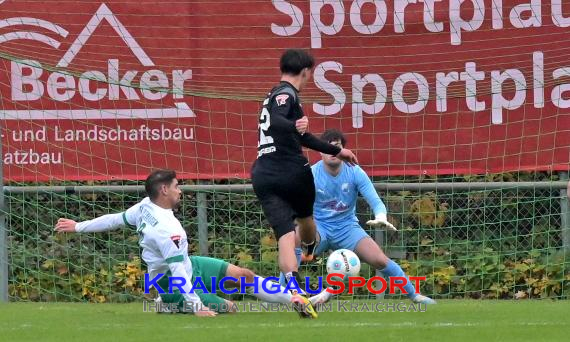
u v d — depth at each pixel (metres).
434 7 37.66
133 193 38.81
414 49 37.81
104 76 38.22
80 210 39.56
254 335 22.97
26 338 23.47
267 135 26.03
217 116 38.31
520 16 37.41
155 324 25.73
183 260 28.03
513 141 37.72
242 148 38.31
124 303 37.34
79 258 39.50
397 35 37.81
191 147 38.31
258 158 26.38
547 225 39.12
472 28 37.59
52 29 38.12
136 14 38.16
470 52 37.66
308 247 28.42
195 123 38.28
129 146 38.28
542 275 38.31
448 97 37.78
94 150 38.31
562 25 37.25
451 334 23.14
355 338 22.36
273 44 38.12
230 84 38.19
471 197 39.25
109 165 38.31
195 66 38.22
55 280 39.12
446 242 39.25
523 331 23.75
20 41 38.19
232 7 38.09
